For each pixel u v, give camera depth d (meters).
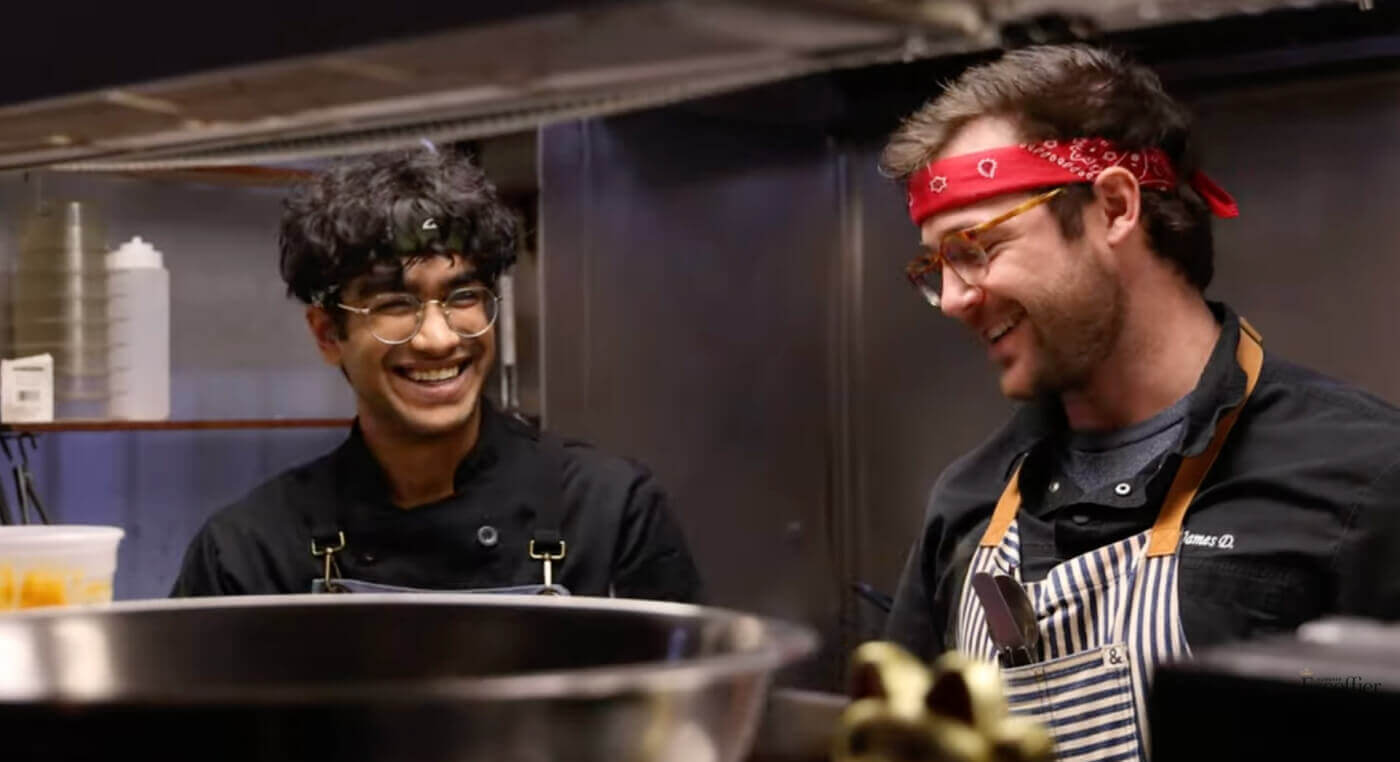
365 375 1.63
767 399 3.26
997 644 1.50
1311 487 1.43
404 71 0.67
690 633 0.72
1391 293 2.71
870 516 3.34
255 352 2.84
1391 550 1.40
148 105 0.77
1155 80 1.57
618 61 0.64
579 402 2.88
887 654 0.60
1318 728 0.45
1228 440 1.51
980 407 3.17
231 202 2.81
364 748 0.50
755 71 0.65
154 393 2.43
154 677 0.77
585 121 2.88
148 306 2.42
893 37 0.59
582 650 0.77
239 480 2.83
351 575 1.69
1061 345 1.53
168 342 2.52
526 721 0.52
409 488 1.71
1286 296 2.82
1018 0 0.55
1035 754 0.55
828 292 3.36
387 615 0.80
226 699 0.50
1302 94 2.76
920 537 1.81
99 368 2.39
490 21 0.59
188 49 0.69
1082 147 1.49
